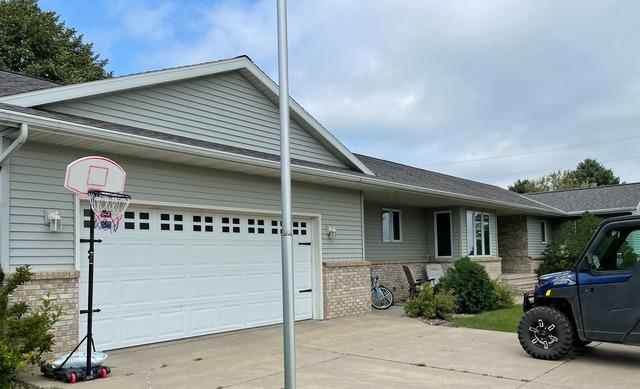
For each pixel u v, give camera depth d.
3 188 7.56
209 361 8.21
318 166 12.29
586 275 7.88
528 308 8.78
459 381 6.97
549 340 8.15
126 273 9.17
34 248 7.87
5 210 7.56
